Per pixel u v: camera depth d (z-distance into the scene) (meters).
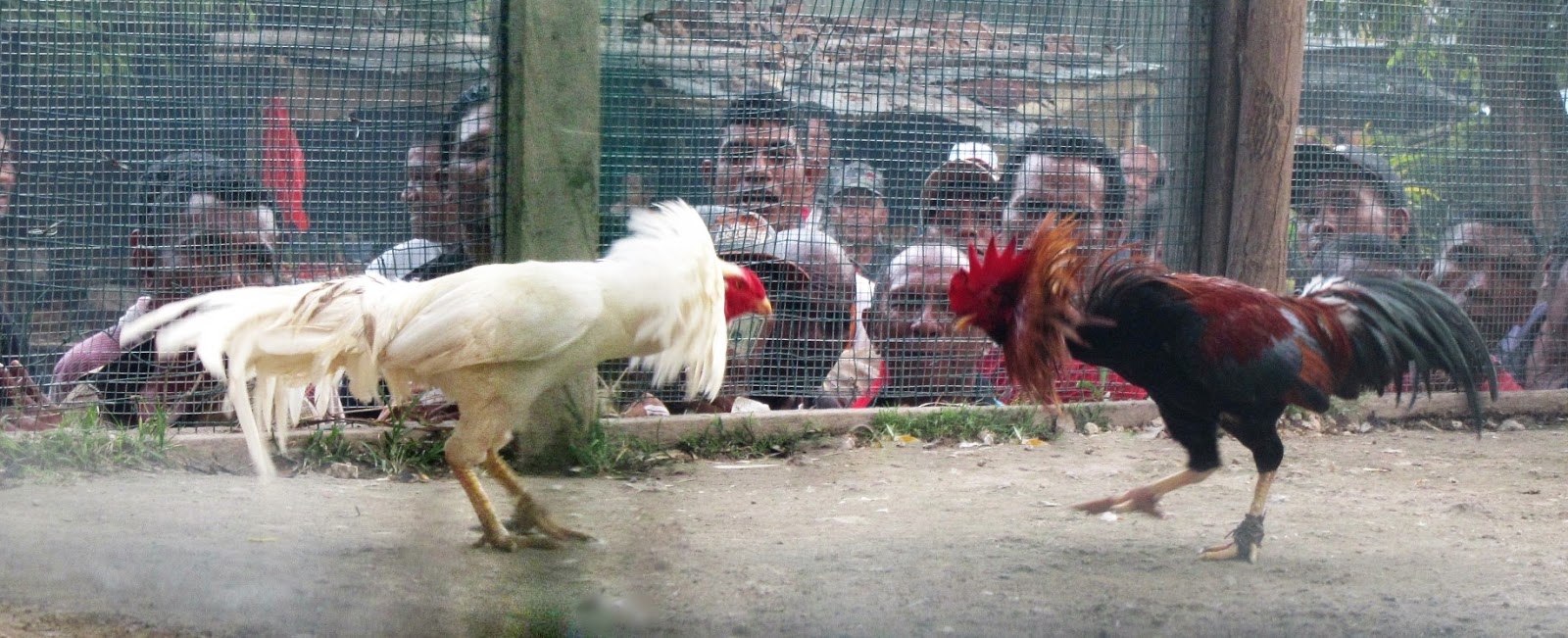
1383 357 4.33
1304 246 6.54
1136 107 6.31
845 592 3.47
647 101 5.68
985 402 6.31
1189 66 6.29
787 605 3.34
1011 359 4.16
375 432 5.34
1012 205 6.21
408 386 4.11
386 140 5.51
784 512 4.57
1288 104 6.04
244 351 3.92
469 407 3.94
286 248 5.50
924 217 6.14
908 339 6.18
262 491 4.68
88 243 5.36
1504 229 6.84
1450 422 6.47
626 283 3.97
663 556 3.88
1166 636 3.11
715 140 5.80
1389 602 3.44
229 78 5.42
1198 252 6.38
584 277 3.92
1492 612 3.35
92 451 4.89
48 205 5.31
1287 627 3.20
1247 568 3.81
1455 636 3.14
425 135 5.49
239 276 5.48
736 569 3.71
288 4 5.43
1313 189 6.52
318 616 3.20
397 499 4.70
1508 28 6.72
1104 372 6.34
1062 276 4.07
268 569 3.61
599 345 3.99
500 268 3.94
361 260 5.56
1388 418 6.40
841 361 6.16
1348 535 4.26
